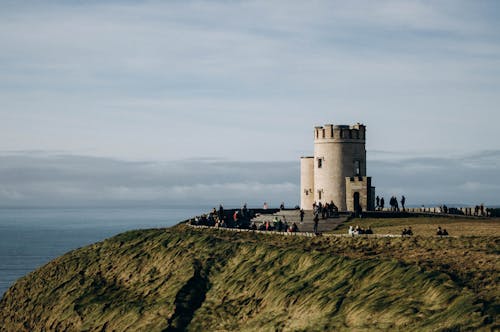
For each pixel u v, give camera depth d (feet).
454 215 343.26
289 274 238.07
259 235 295.07
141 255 304.91
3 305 328.70
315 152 374.63
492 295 174.70
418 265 205.26
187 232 314.14
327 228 306.55
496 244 222.89
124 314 257.96
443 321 168.86
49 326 281.13
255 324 216.33
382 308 187.93
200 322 234.17
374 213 336.90
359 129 369.30
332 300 204.33
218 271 266.57
